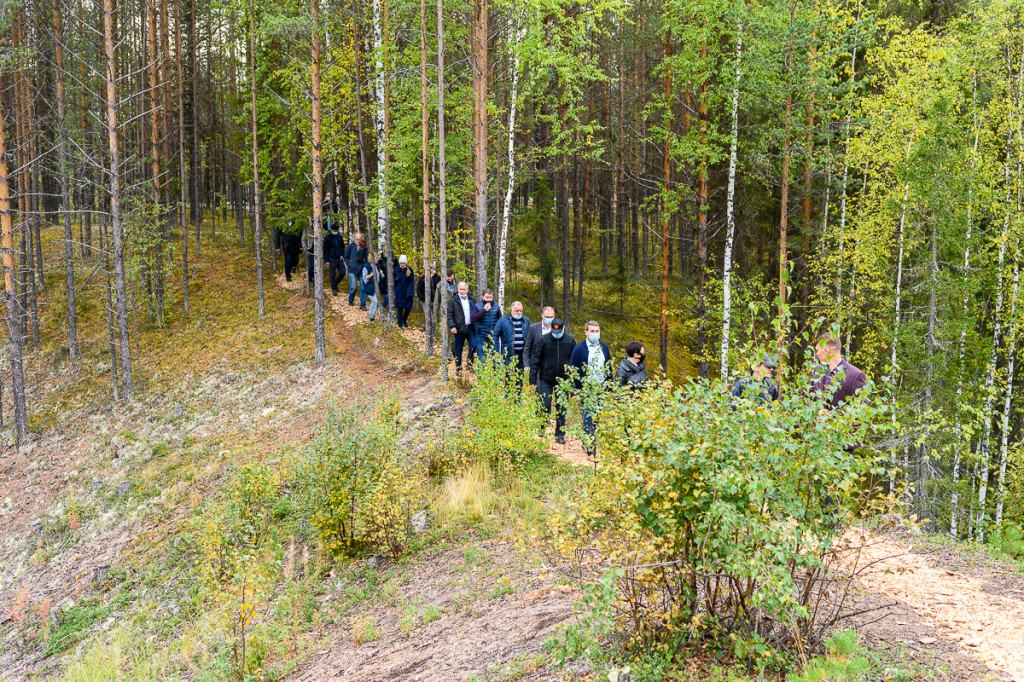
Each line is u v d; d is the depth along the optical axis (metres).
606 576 3.87
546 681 4.24
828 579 4.16
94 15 24.33
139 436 17.95
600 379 8.27
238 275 28.33
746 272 20.83
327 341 20.34
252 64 22.70
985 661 3.86
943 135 16.23
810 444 3.72
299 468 9.37
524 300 29.28
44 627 11.00
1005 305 17.16
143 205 22.69
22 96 24.56
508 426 9.61
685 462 3.93
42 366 23.03
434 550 8.05
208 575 7.71
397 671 5.32
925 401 16.05
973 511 15.10
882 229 18.06
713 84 18.98
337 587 7.92
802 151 17.38
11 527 15.18
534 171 20.80
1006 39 16.84
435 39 18.58
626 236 39.50
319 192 18.86
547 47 17.88
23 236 24.17
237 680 6.26
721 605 4.31
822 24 16.36
